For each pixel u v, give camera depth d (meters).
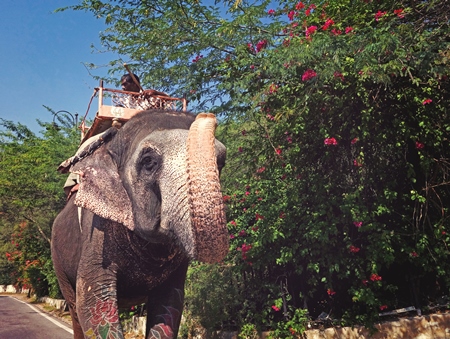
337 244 6.05
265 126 5.89
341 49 4.77
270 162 5.99
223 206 2.00
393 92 5.73
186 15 6.79
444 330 5.73
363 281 5.73
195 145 2.05
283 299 6.16
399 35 4.82
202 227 1.95
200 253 1.99
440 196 6.15
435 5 5.04
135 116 2.81
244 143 6.39
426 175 5.66
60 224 3.64
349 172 6.18
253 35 5.98
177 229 2.11
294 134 5.91
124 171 2.55
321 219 6.11
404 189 6.23
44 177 14.38
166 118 2.73
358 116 5.74
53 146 14.27
